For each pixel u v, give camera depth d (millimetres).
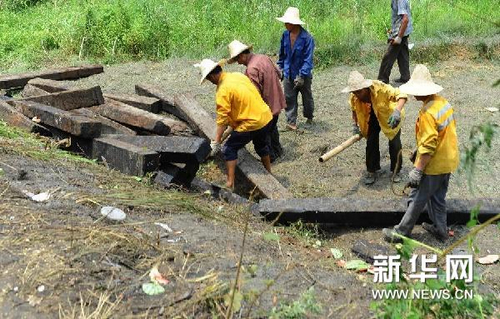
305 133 8352
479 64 11070
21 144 6148
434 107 5016
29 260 3848
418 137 5125
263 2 12641
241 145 6457
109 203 5039
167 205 5348
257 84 6867
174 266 4086
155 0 13250
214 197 6234
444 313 3789
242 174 6863
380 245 5191
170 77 10461
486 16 12242
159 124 7273
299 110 9203
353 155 7699
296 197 6684
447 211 5684
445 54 11305
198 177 7008
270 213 5734
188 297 3713
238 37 11859
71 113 7324
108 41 11680
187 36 11906
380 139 8078
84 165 6121
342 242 5672
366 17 12555
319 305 3914
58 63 11250
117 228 4492
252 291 3795
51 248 4000
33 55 11438
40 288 3611
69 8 13336
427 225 5676
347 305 4043
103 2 13391
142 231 4566
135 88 8969
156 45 11719
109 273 3844
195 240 4656
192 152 6172
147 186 5879
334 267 4828
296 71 7996
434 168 5141
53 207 4676
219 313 3611
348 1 13227
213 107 9156
